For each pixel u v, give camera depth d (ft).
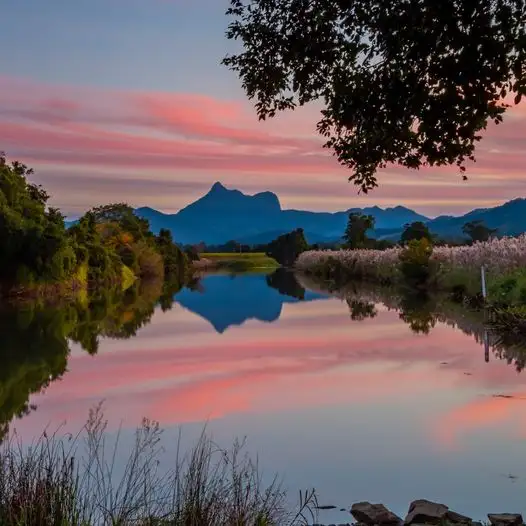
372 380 36.55
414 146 18.62
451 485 20.24
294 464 22.30
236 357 46.39
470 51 16.29
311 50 19.20
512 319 56.80
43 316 77.56
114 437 25.64
